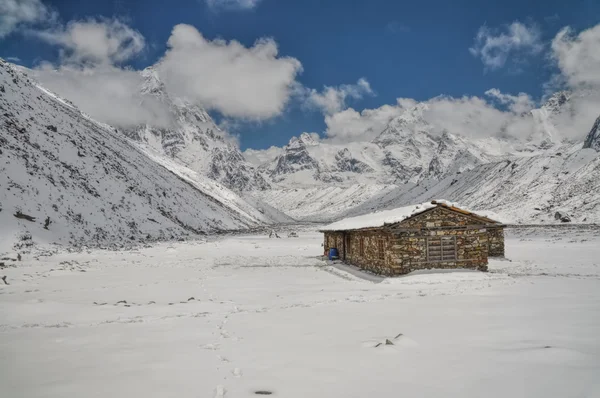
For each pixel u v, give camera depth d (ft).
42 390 24.22
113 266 115.96
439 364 28.04
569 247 158.30
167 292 71.05
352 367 27.71
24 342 36.96
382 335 36.60
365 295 63.46
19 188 173.88
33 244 147.84
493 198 457.27
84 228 187.21
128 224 222.28
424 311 47.78
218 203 483.92
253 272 103.71
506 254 135.44
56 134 248.93
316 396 22.72
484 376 25.49
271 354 31.22
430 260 89.25
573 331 36.35
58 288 76.18
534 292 61.52
